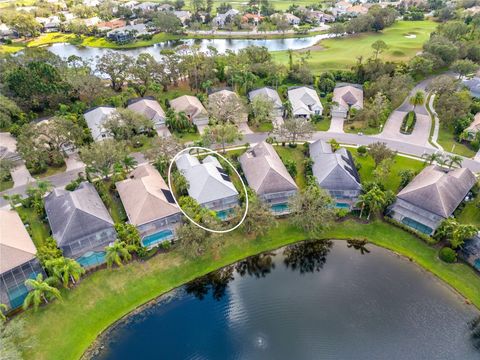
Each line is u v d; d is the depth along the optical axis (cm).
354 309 5775
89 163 7656
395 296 5947
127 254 6047
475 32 15950
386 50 16012
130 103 11056
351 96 11438
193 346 5253
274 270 6450
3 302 5416
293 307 5819
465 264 6328
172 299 5891
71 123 8806
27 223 6944
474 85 11931
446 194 6894
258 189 7431
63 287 5816
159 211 6788
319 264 6550
